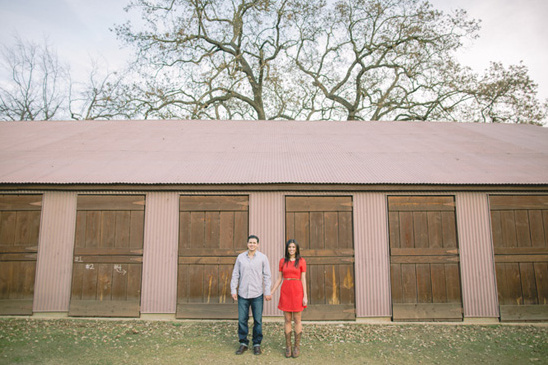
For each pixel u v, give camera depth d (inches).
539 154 318.7
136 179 268.7
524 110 844.0
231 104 924.0
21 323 251.3
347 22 903.7
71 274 268.4
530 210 272.8
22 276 268.2
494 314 262.7
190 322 258.7
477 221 271.6
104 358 193.5
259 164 298.5
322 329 246.2
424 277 266.7
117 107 810.2
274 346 213.5
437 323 261.0
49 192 275.3
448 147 343.0
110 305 265.0
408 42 863.7
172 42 823.1
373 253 268.4
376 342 222.5
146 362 188.9
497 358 198.2
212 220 272.4
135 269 268.5
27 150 328.5
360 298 263.6
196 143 358.0
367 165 295.4
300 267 201.6
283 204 273.0
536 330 246.1
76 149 332.8
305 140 374.3
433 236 270.4
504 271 267.6
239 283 206.1
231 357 195.9
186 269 267.6
